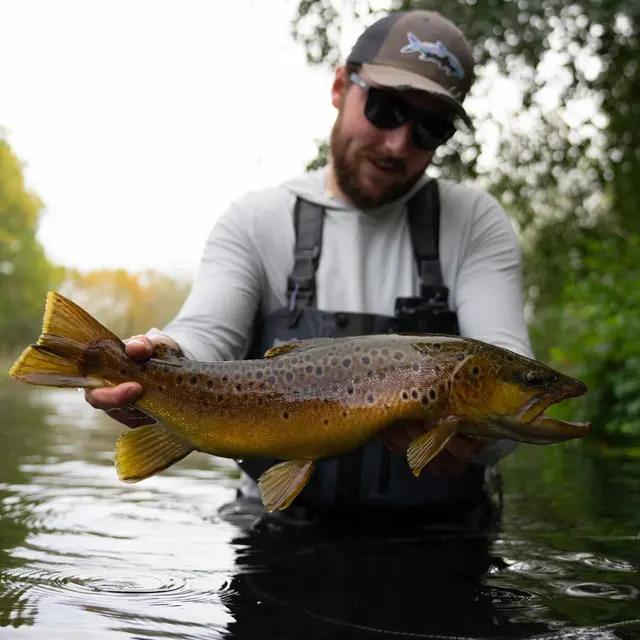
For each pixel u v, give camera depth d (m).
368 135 1.07
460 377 0.77
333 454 0.79
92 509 1.19
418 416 0.78
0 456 1.77
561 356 2.50
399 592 0.76
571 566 0.87
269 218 1.16
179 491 1.38
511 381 0.77
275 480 0.78
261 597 0.74
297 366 0.78
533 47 2.71
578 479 1.58
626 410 2.29
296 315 1.10
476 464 1.12
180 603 0.72
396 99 1.05
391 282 1.15
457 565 0.87
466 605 0.72
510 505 1.27
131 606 0.70
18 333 13.77
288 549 0.94
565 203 3.36
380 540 1.00
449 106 1.05
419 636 0.64
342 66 1.15
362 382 0.77
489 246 1.17
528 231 3.39
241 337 1.11
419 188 1.18
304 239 1.15
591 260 2.63
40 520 1.09
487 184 3.17
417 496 1.10
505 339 1.08
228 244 1.15
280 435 0.77
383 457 1.09
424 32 1.07
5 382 5.84
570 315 2.73
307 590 0.77
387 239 1.16
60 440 2.14
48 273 14.20
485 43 2.74
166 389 0.77
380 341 0.79
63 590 0.75
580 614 0.70
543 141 3.07
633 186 3.31
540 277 3.36
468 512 1.17
